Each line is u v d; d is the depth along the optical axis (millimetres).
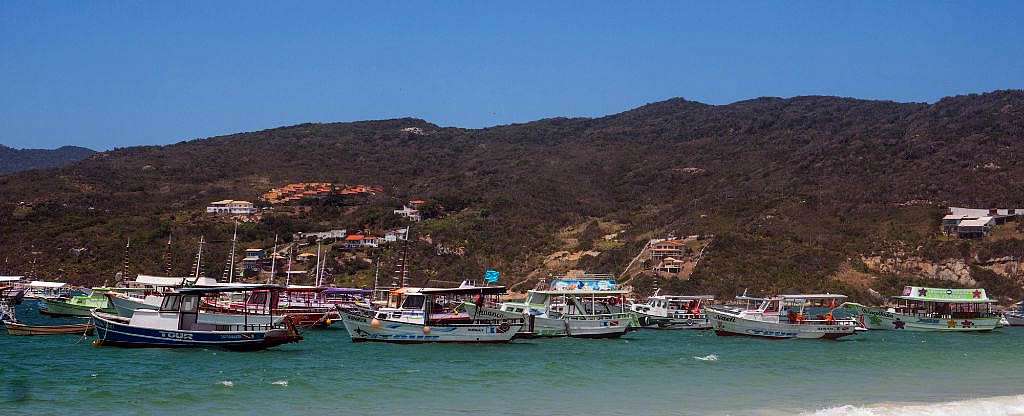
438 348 76562
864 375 61844
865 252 176375
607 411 44781
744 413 44375
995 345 92062
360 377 56156
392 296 101625
